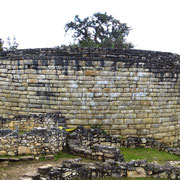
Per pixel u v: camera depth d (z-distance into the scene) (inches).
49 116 655.1
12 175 384.5
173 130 799.7
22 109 730.8
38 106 712.4
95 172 416.2
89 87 692.1
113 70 695.7
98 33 2087.8
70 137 585.3
